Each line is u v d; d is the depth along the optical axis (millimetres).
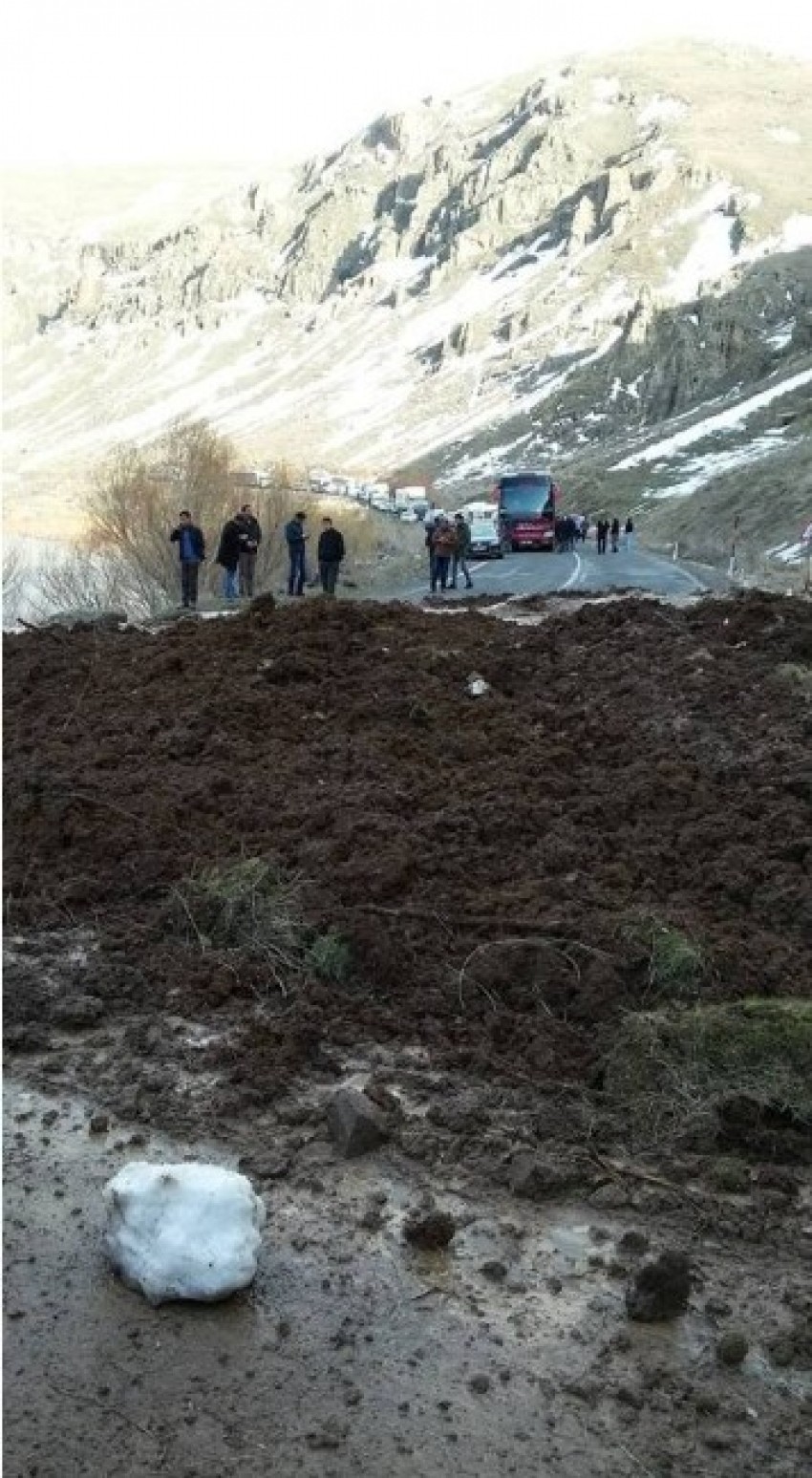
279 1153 3717
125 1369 2893
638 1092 4016
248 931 5047
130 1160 3686
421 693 8133
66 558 24469
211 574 24156
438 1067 4227
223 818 6250
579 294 178375
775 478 55125
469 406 156125
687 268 174750
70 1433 2703
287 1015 4465
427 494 92875
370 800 6348
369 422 164125
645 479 83938
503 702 8172
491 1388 2871
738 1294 3221
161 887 5500
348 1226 3422
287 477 27312
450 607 14953
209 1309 3096
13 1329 3004
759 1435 2779
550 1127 3859
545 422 133875
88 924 5273
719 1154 3807
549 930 4949
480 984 4637
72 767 6980
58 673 9164
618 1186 3605
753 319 129000
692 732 7598
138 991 4684
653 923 4910
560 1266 3295
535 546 41250
